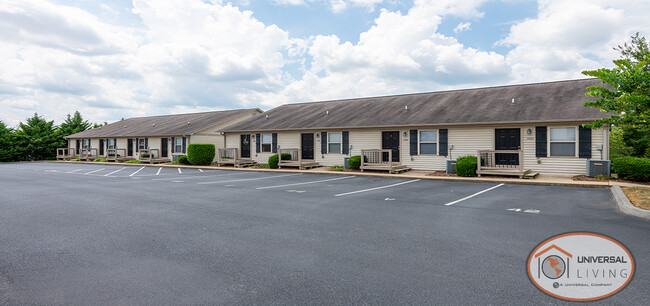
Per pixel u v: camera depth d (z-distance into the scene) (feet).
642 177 35.96
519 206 24.47
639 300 9.49
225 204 26.11
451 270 11.90
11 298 9.84
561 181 37.47
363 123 57.72
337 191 33.53
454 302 9.41
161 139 91.30
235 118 93.50
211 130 87.81
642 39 48.80
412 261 12.87
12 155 111.34
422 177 45.09
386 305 9.27
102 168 74.90
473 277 11.25
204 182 42.98
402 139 55.36
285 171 58.90
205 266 12.51
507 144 47.29
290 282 10.96
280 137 68.18
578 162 42.68
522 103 49.80
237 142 75.46
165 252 14.23
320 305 9.30
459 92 63.41
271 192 32.96
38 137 119.44
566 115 42.16
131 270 12.14
